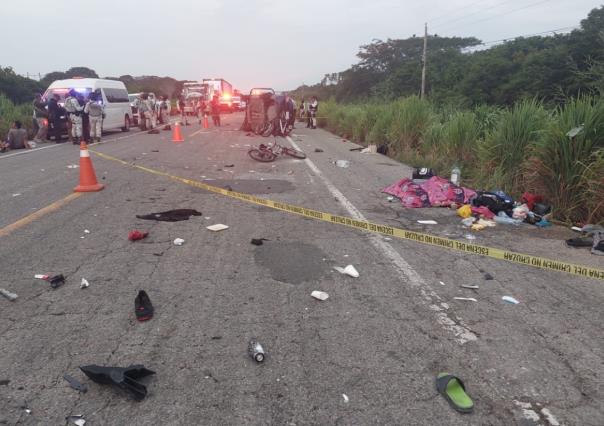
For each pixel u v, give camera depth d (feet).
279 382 9.23
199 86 152.05
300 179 31.99
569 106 22.54
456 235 19.30
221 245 17.38
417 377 9.45
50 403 8.56
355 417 8.28
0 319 11.58
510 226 20.84
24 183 29.04
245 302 12.67
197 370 9.60
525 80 127.95
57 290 13.28
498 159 27.99
